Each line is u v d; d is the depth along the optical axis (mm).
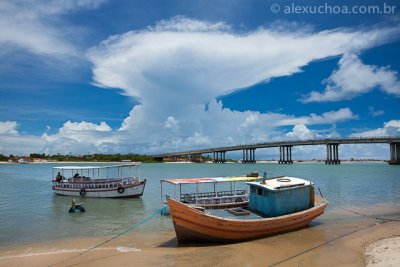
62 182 49469
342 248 19625
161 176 89938
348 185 59625
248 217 22797
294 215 22656
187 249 19969
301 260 17516
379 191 50219
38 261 18391
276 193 22922
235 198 28797
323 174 92125
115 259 18438
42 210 36188
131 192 44906
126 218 30922
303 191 24719
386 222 27297
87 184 46938
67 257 19016
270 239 21656
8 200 44750
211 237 20453
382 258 17031
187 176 89438
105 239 23031
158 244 21406
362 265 16453
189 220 19875
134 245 21266
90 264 17734
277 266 16688
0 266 17609
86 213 34000
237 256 18344
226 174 96250
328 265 16656
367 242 20781
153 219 29734
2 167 168375
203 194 30531
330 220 28109
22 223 29016
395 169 118062
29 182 75938
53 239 23250
